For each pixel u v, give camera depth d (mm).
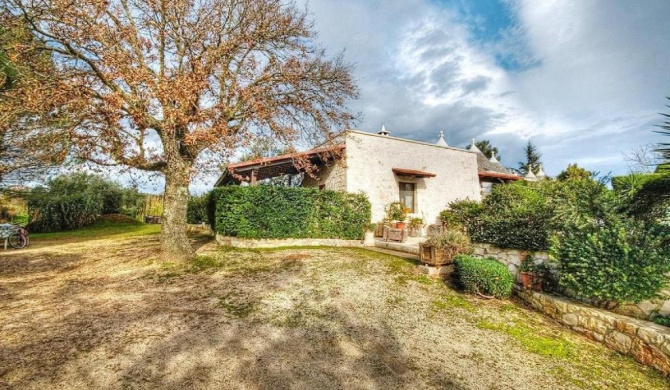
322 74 10070
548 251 5430
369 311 5051
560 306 5082
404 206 13516
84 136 6633
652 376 3656
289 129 8750
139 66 6680
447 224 11477
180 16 7293
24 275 7332
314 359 3535
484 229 7148
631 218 4746
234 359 3439
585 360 3961
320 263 7934
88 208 20438
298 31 9633
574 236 5133
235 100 8438
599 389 3363
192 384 2959
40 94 5812
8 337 3896
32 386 2869
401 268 7547
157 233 16562
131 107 6473
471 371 3516
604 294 4527
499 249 6699
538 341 4395
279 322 4492
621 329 4199
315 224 11031
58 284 6406
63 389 2834
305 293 5746
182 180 7883
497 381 3355
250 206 10188
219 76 8125
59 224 19203
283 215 10523
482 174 17125
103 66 6188
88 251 10578
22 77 6637
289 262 8016
